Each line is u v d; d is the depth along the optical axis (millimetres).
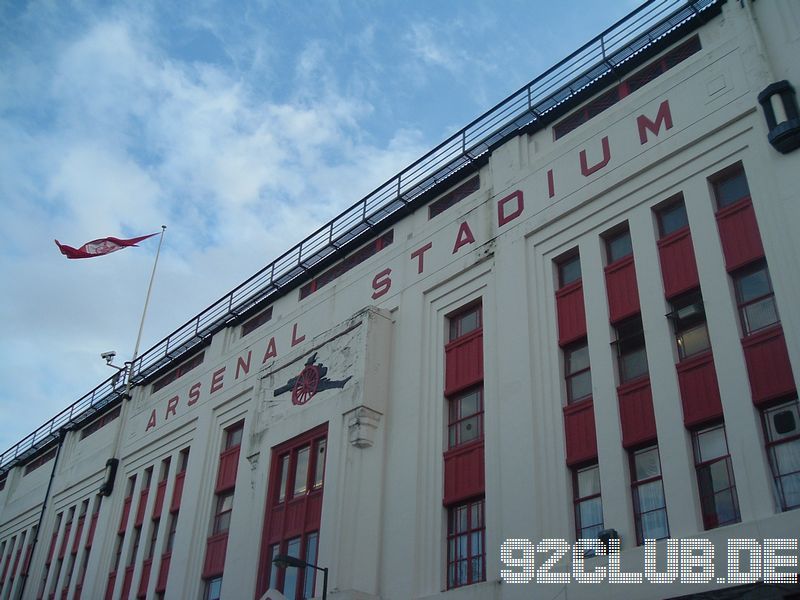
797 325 16984
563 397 20984
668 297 19797
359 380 25219
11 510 47000
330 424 25609
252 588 25312
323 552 23406
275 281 33031
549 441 20531
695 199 20234
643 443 18812
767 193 18766
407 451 23766
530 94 26031
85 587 35625
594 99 24547
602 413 19750
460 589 20281
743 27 21031
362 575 22328
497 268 24156
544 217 23594
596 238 22156
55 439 46031
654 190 21234
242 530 27500
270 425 28297
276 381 29125
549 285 22734
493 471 21422
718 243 19297
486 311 24031
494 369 22922
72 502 41094
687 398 18281
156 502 34406
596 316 21109
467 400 23641
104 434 41281
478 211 25797
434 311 25750
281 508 26281
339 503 23891
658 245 20594
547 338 22016
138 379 40219
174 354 37969
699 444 17844
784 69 19703
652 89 22453
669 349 19094
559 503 19578
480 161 26906
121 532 35875
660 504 17953
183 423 34750
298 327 30812
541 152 25094
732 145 20000
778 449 16578
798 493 15953
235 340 35031
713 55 21391
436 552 21719
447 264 25875
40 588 39938
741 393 17328
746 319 18250
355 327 26578
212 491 31109
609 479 18828
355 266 29891
